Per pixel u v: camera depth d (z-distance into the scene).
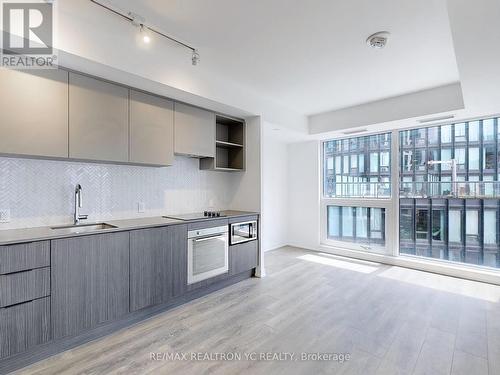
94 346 2.06
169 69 2.57
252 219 3.60
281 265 4.18
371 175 4.58
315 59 2.65
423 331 2.26
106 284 2.18
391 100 3.75
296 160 5.45
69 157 2.18
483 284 3.34
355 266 4.12
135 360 1.89
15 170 2.22
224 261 3.20
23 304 1.77
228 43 2.37
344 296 2.99
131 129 2.58
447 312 2.60
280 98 3.78
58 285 1.92
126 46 2.26
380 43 2.24
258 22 2.06
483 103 3.00
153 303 2.50
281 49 2.47
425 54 2.53
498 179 3.47
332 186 5.09
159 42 2.37
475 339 2.14
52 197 2.42
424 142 4.05
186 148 3.08
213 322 2.42
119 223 2.59
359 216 4.70
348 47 2.42
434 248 3.98
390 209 4.32
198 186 3.66
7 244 1.71
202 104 3.16
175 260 2.69
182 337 2.18
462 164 3.73
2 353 1.69
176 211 3.40
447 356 1.92
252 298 2.95
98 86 2.36
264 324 2.38
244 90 3.41
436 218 3.96
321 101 3.90
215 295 3.05
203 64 2.77
